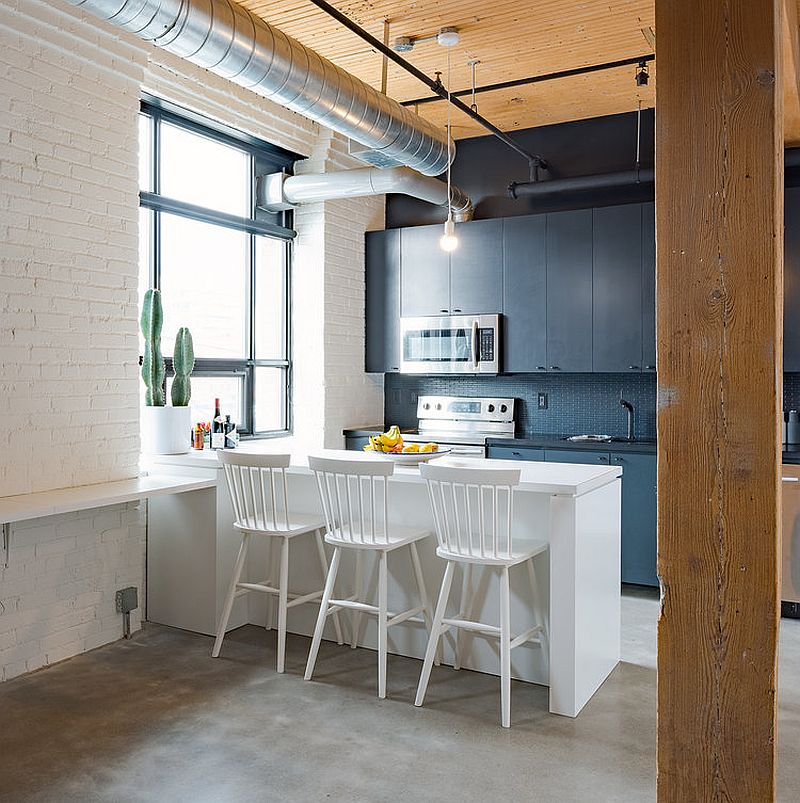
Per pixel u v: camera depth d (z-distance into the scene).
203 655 3.91
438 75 4.85
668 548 1.62
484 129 6.01
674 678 1.62
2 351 3.51
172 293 5.03
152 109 4.77
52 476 3.76
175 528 4.35
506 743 2.95
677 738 1.62
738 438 1.56
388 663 3.79
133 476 4.20
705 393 1.58
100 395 4.00
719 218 1.56
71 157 3.81
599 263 5.47
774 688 1.54
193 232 5.19
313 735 3.01
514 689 3.48
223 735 3.01
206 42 3.25
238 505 3.92
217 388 5.42
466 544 3.46
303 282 5.99
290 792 2.60
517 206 6.11
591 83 5.06
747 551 1.56
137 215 4.20
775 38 1.53
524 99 5.37
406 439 5.98
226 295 5.48
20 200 3.57
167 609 4.39
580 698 3.25
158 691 3.44
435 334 6.06
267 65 3.53
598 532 3.48
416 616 3.84
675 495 1.61
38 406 3.68
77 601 3.92
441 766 2.77
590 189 5.58
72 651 3.89
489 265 5.88
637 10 4.01
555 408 6.03
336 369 6.05
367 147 4.92
